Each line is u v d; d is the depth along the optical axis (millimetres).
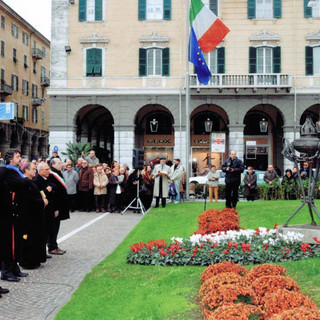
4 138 44500
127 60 29078
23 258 8523
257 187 19547
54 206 9906
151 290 6406
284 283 5145
